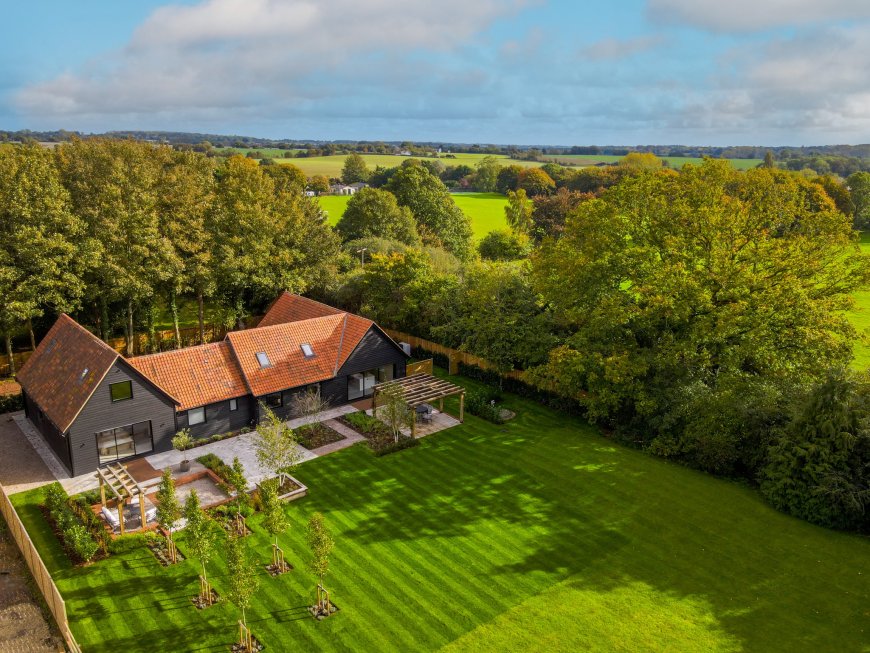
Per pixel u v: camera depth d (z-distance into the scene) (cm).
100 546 2552
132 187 4522
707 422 3275
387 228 7944
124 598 2281
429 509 2914
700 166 3844
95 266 4269
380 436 3688
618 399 3550
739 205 3669
